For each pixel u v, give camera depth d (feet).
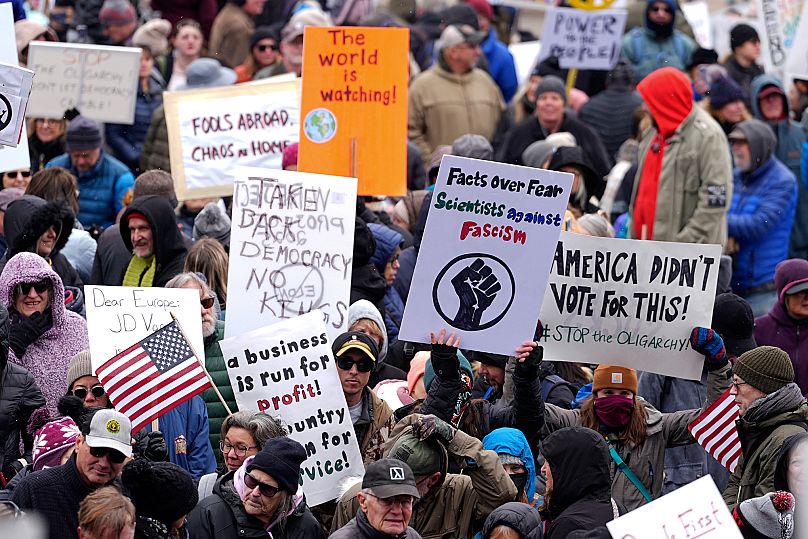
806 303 82.79
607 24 129.59
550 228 65.00
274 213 71.46
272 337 65.31
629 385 66.18
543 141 102.27
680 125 96.48
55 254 81.92
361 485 59.31
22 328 71.46
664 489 71.87
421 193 96.12
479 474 60.13
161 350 64.44
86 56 107.45
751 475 63.87
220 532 56.90
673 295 68.95
